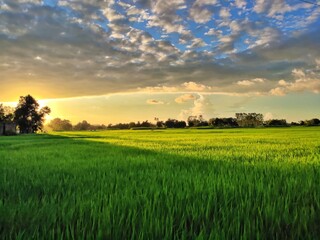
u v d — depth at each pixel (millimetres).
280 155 10445
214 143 19844
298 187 4652
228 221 3152
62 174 6539
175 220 3340
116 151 13312
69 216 3352
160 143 20516
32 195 4375
